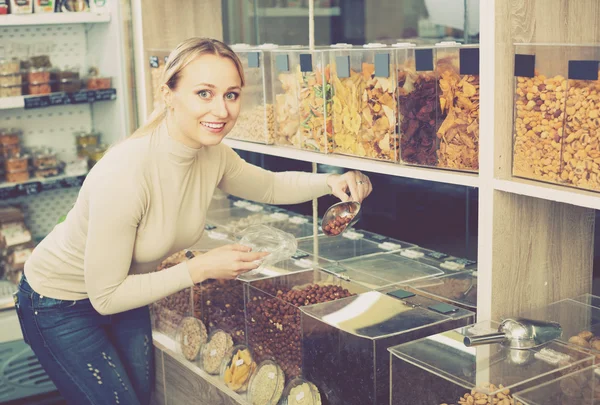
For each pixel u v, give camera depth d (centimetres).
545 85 153
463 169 175
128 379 214
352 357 178
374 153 199
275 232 227
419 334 177
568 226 179
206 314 240
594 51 143
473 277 207
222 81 175
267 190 221
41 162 341
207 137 179
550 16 163
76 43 354
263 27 298
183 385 240
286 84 226
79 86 338
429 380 152
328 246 249
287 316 204
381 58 191
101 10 333
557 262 178
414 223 251
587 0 169
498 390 140
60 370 207
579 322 169
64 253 199
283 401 197
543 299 178
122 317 221
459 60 171
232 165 214
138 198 181
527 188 156
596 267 185
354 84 202
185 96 175
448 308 188
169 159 188
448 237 238
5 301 312
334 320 184
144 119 295
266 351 215
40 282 203
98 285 183
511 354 153
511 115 162
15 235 337
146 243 192
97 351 207
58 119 359
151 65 287
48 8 324
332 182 212
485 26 158
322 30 272
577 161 150
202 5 299
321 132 215
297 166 302
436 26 230
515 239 169
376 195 266
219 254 187
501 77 159
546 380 144
